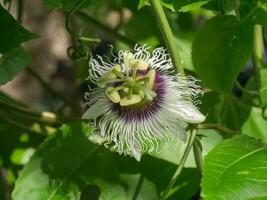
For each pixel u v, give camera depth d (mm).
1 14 358
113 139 368
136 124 365
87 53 385
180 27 457
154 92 360
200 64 404
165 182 398
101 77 362
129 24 465
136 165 401
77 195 396
